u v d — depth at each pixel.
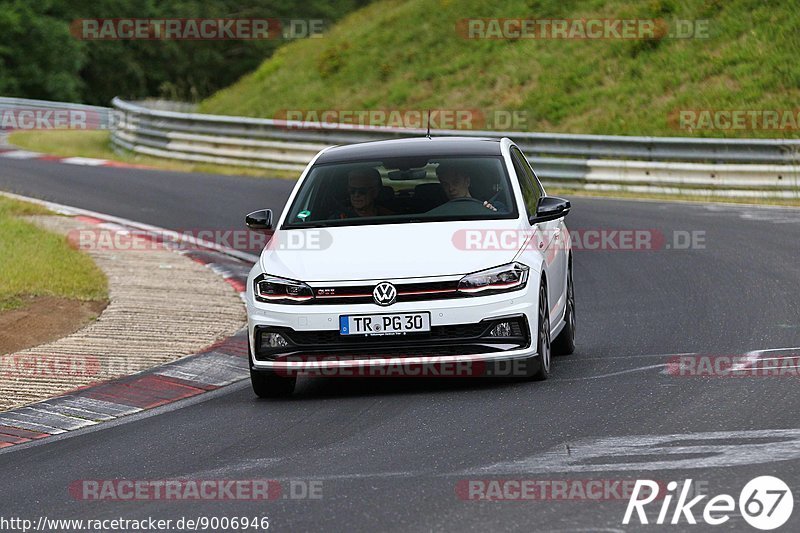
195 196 74.81
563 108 103.38
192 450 23.33
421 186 30.12
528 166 34.38
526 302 26.94
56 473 22.20
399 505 18.19
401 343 26.61
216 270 49.84
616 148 78.88
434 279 26.70
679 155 76.00
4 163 93.50
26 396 29.20
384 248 27.75
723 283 43.00
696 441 21.14
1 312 38.75
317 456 21.97
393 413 25.41
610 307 40.25
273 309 27.23
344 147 32.75
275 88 134.62
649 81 101.19
